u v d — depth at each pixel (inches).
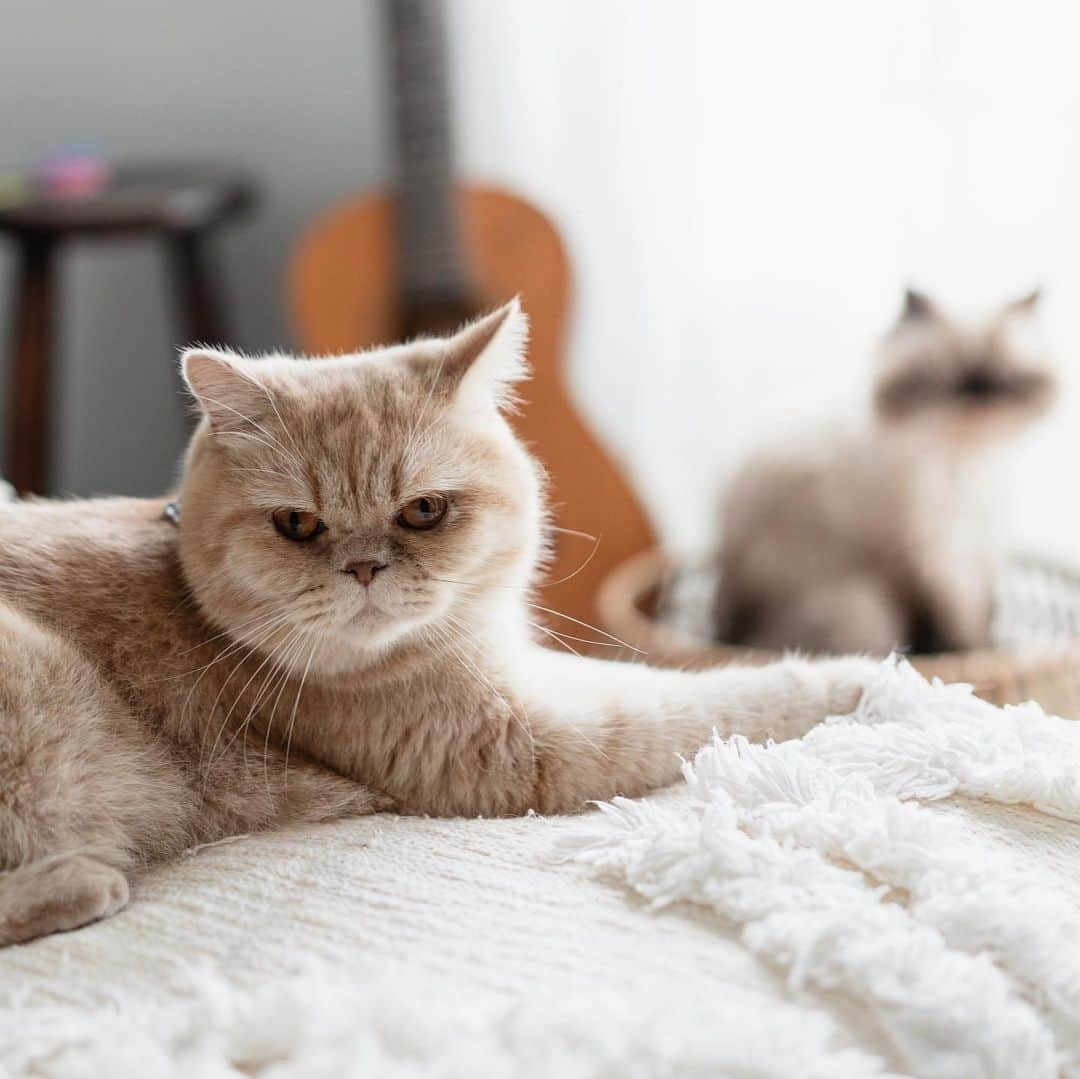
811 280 93.2
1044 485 89.7
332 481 42.0
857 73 89.1
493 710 43.8
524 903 32.3
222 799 42.3
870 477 77.6
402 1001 27.3
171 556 45.4
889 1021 26.9
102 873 35.8
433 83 91.8
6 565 42.9
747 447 84.8
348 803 43.4
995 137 86.7
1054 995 28.1
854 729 40.2
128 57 106.7
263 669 43.7
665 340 97.2
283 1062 26.5
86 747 39.8
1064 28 83.8
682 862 32.2
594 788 43.6
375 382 44.1
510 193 90.5
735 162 93.0
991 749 38.1
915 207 89.3
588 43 93.2
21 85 107.5
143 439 113.1
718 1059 25.2
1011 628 82.6
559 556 88.7
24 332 91.0
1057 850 34.2
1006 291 88.1
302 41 105.7
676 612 89.1
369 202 92.1
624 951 29.7
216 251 106.9
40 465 93.1
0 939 33.8
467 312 91.2
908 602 78.4
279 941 31.8
